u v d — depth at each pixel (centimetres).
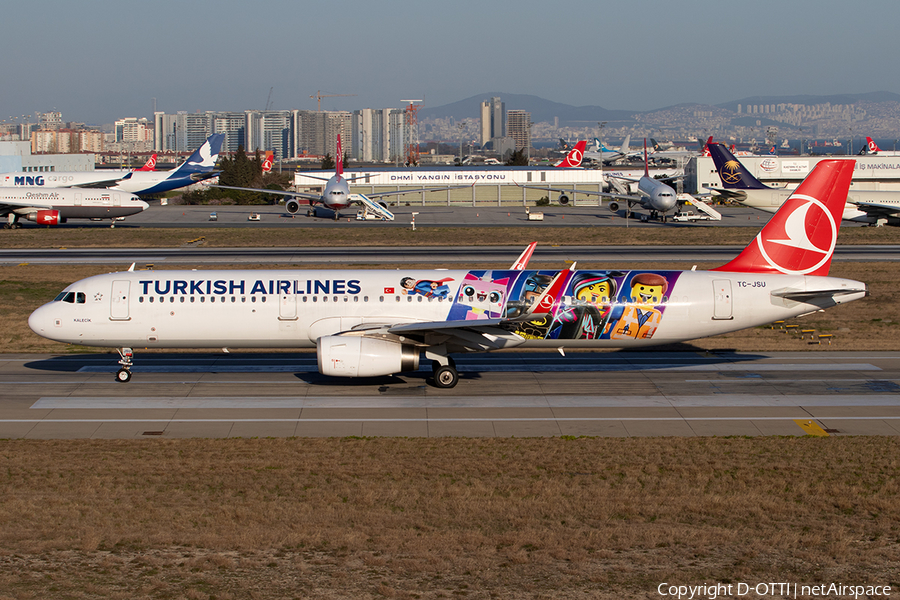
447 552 5897
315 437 8819
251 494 7056
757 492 7156
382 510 6712
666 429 9156
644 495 7075
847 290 10975
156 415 9606
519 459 8056
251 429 9112
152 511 6656
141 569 5625
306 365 12169
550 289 10875
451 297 11012
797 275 11312
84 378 11338
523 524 6438
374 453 8225
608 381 11275
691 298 10938
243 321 10962
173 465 7838
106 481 7375
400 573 5559
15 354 12912
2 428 9069
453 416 9631
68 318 10919
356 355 10350
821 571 5644
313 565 5694
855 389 10875
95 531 6256
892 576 5562
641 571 5619
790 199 11262
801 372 11806
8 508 6712
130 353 11338
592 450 8338
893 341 13850
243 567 5656
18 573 5547
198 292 11012
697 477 7538
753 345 13612
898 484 7312
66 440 8656
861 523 6500
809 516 6656
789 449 8375
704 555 5894
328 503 6856
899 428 9206
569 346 11188
